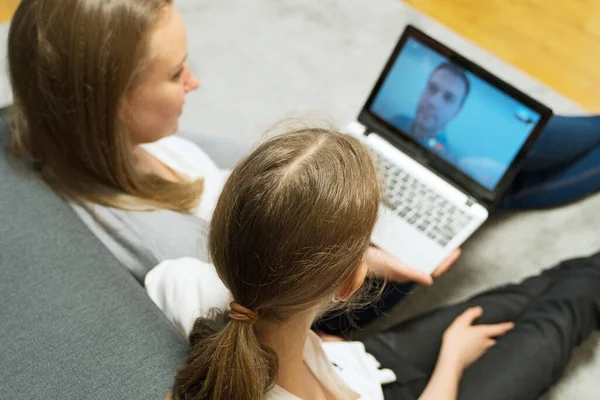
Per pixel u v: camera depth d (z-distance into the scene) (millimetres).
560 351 1023
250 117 1624
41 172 919
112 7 763
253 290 542
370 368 929
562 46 1779
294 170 511
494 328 1062
